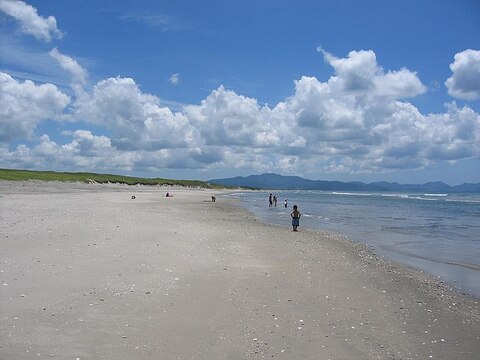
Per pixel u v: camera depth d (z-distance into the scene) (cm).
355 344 891
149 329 910
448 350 881
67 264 1430
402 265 1861
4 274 1266
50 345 802
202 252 1827
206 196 9844
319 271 1599
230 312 1052
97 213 3331
